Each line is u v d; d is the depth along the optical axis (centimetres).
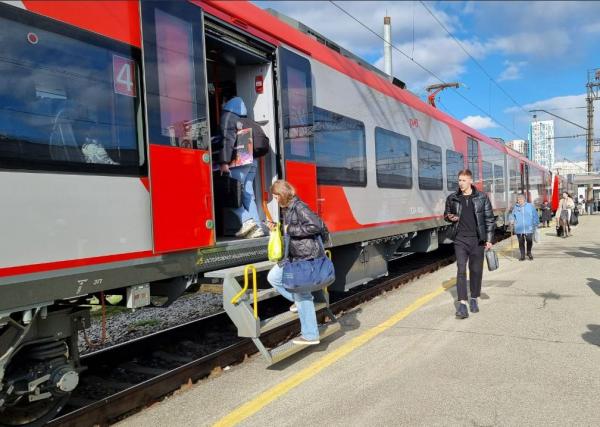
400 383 424
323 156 654
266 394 412
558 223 1909
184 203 411
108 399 383
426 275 1016
